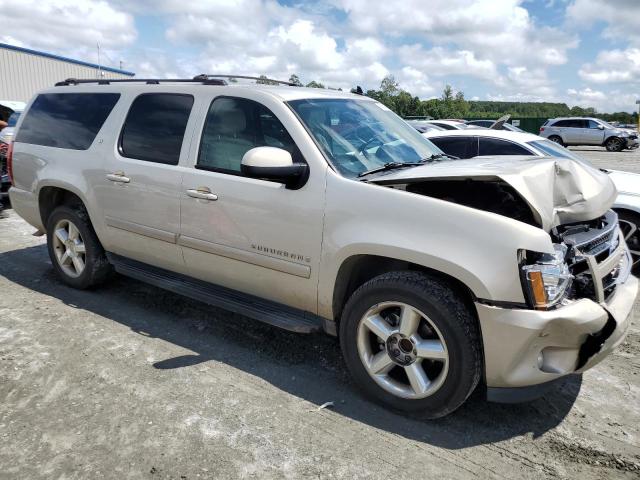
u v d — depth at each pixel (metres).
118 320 4.22
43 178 4.75
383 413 3.04
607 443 2.82
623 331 2.92
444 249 2.71
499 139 6.89
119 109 4.31
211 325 4.17
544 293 2.58
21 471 2.48
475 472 2.57
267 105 3.46
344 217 3.03
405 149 3.81
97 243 4.64
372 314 3.04
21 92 28.91
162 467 2.53
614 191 3.42
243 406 3.06
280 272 3.35
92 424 2.84
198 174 3.66
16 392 3.13
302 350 3.80
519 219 3.09
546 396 3.26
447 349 2.77
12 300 4.58
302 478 2.48
